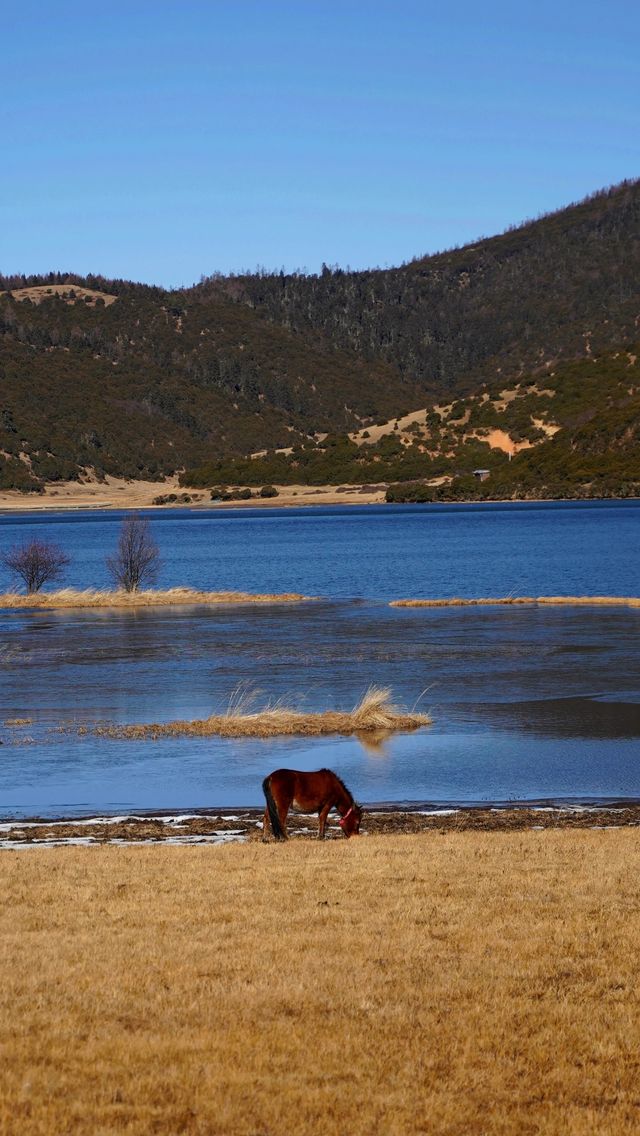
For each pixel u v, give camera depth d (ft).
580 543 505.25
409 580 360.89
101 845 75.25
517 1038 36.32
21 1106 31.71
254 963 43.06
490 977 41.68
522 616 238.27
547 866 60.03
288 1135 30.66
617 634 203.62
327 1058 34.91
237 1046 35.55
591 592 314.96
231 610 261.65
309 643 200.44
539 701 139.44
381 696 132.16
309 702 143.43
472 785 99.19
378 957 43.86
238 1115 31.53
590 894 53.36
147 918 49.42
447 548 498.69
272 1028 37.01
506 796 94.89
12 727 128.88
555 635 204.23
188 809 91.45
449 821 83.61
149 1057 34.88
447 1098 32.58
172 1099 32.42
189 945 45.24
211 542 595.06
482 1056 35.19
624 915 49.44
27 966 42.65
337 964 43.01
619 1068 34.50
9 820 87.81
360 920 49.01
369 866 60.23
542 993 40.24
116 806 93.04
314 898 52.85
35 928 48.14
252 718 128.67
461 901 52.11
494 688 149.59
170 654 188.55
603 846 66.95
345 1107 32.04
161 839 78.54
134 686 157.07
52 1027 36.88
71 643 204.33
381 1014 38.22
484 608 257.96
